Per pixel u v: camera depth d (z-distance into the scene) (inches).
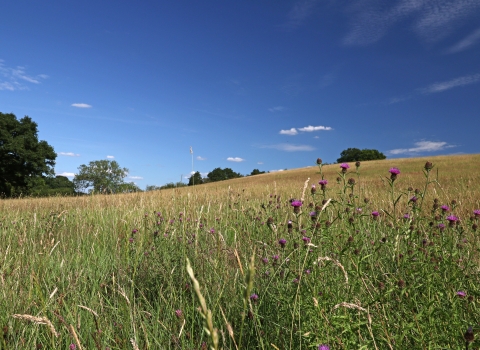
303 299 82.7
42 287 114.3
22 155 1583.4
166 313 105.3
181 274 123.9
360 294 92.6
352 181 123.0
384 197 247.0
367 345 68.6
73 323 89.2
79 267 139.2
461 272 94.9
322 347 62.1
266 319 91.1
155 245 149.9
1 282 111.0
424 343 69.1
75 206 339.9
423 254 106.3
